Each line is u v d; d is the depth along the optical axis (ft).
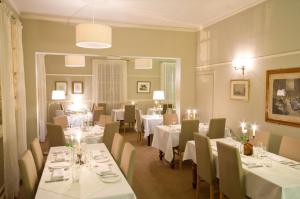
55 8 15.89
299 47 12.32
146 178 14.39
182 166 16.46
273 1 13.78
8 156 11.77
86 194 6.95
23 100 15.08
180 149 15.72
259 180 8.27
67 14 17.19
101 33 11.11
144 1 14.49
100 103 31.22
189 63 21.57
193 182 13.05
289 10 12.84
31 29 17.42
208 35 19.90
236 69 16.84
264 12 14.42
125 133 27.71
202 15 17.47
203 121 20.80
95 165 9.25
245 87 15.99
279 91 13.44
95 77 31.58
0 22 11.12
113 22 18.98
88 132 15.65
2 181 12.37
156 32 20.35
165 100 34.73
